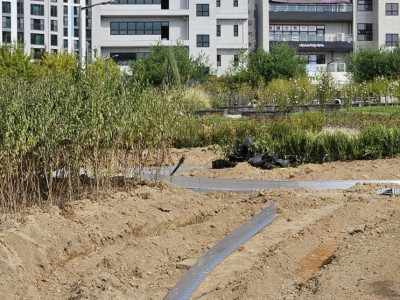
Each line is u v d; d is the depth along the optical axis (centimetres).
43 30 8700
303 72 6259
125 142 1320
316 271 890
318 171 1739
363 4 7162
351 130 2703
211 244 1032
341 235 1061
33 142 1065
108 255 909
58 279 839
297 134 1972
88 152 1240
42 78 1319
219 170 1798
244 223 1080
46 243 888
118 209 1093
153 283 852
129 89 1338
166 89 1525
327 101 4056
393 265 804
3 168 1051
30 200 1129
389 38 7094
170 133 1422
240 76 5906
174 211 1156
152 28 6644
